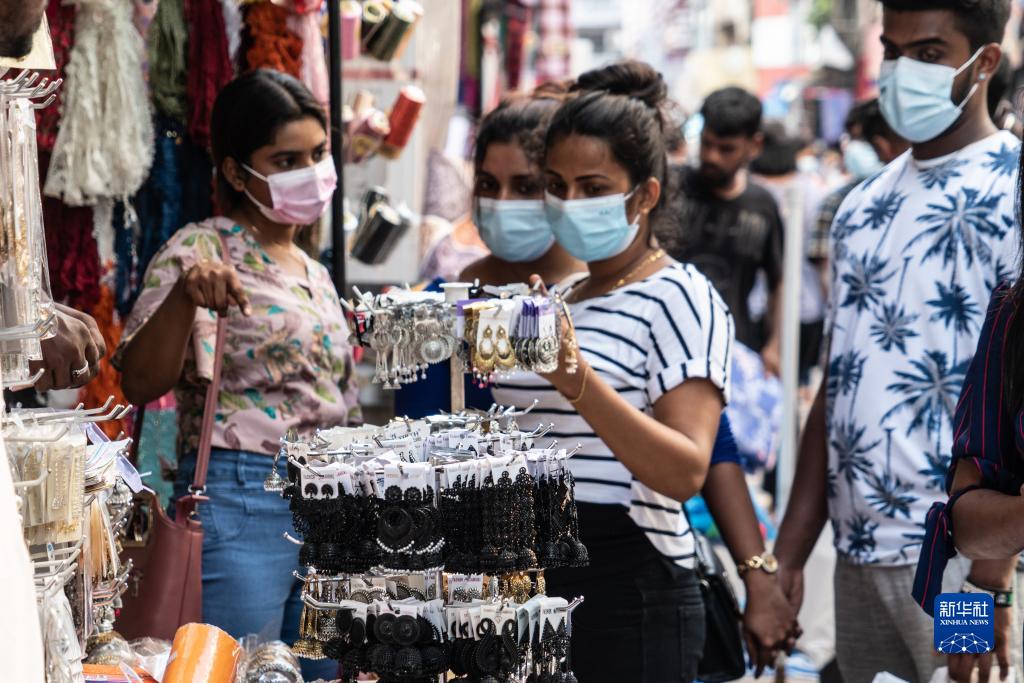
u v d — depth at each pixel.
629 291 4.77
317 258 6.71
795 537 5.65
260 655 3.80
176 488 5.32
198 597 4.64
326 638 3.26
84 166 5.39
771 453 9.80
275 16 6.16
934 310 5.02
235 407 5.22
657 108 4.94
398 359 3.89
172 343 4.91
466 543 3.14
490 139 5.46
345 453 3.25
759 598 5.38
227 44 5.94
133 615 4.55
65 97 5.36
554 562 3.30
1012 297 3.87
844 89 28.16
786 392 9.98
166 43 5.86
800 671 8.41
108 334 5.96
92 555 3.44
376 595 3.26
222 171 5.45
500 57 12.48
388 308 3.89
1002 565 4.32
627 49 49.78
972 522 3.85
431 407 5.18
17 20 2.89
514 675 3.18
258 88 5.32
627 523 4.68
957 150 5.15
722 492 5.47
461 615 3.17
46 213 5.60
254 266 5.34
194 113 5.91
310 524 3.15
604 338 4.74
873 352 5.19
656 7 42.62
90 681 3.52
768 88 36.19
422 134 9.38
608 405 4.26
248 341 5.22
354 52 7.57
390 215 7.93
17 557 2.51
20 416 3.04
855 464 5.23
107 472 3.25
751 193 10.57
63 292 5.69
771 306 10.83
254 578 5.16
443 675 3.31
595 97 4.77
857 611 5.36
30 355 2.95
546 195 4.90
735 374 9.80
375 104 8.38
